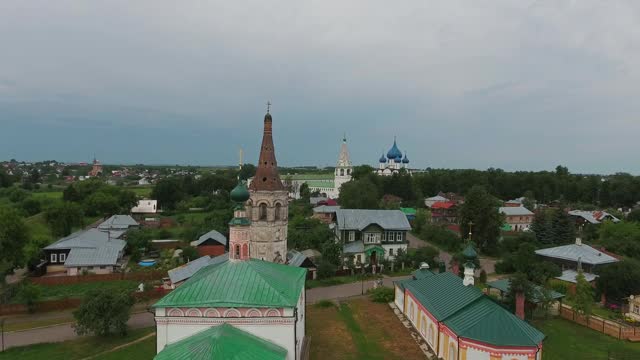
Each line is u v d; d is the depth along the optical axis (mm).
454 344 45344
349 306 71438
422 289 60500
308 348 52656
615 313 68438
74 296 79250
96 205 170000
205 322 38156
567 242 120188
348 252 99000
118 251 98312
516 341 41312
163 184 197875
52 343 57062
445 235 125938
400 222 108000
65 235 123562
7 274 86625
